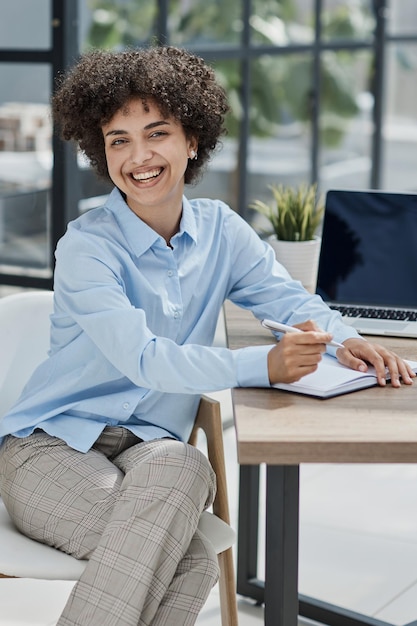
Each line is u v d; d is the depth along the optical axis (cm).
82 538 233
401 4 724
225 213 278
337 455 198
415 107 761
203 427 265
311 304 270
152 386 238
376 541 360
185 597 225
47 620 306
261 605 325
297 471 222
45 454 248
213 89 270
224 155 562
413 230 290
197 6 529
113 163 256
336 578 335
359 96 700
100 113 254
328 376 230
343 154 690
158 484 225
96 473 242
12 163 459
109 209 262
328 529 369
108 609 215
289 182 629
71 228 257
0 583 328
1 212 467
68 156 446
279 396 224
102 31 469
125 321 239
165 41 504
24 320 279
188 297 264
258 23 584
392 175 761
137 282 256
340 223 296
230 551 262
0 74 453
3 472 253
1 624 302
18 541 241
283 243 325
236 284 280
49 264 459
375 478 416
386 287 290
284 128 619
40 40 441
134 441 259
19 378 278
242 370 229
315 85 648
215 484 242
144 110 251
